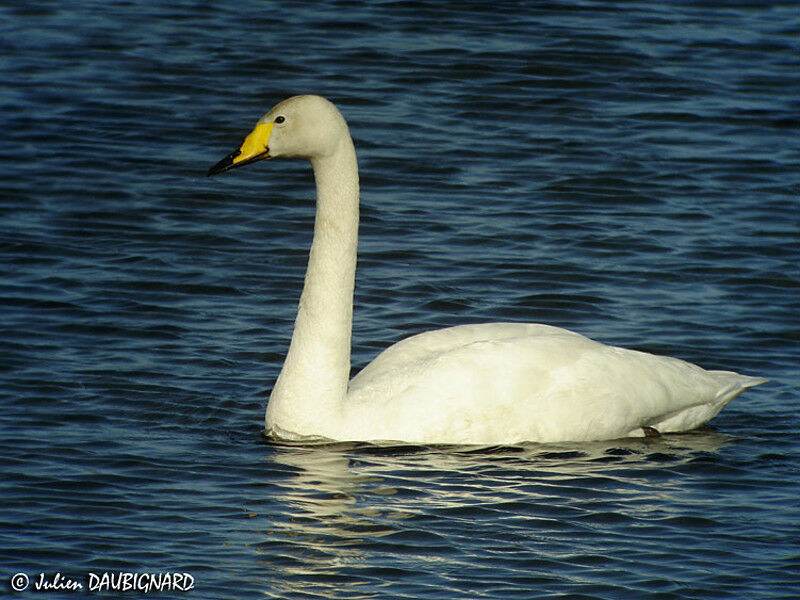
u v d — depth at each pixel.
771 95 24.98
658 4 29.28
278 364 15.99
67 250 18.95
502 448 13.92
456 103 24.33
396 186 21.36
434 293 17.98
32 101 23.83
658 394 14.32
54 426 14.09
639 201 21.06
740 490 13.08
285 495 12.67
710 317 17.47
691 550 11.80
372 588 11.09
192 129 23.09
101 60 25.53
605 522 12.30
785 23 28.31
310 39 26.78
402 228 19.91
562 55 26.27
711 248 19.55
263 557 11.55
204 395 15.06
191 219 20.17
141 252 19.02
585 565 11.52
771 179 21.88
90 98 24.05
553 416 13.99
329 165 13.97
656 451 14.02
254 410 14.78
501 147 22.78
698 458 13.85
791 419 14.98
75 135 22.70
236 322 17.05
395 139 22.86
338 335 13.98
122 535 11.85
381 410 13.93
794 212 20.81
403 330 16.98
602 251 19.36
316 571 11.34
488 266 18.83
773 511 12.62
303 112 13.87
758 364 16.28
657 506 12.66
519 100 24.53
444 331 14.62
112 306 17.30
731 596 11.05
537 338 14.33
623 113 24.16
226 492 12.73
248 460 13.45
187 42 26.45
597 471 13.42
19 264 18.44
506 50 26.44
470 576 11.29
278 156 13.98
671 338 16.86
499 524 12.20
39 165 21.64
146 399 14.88
